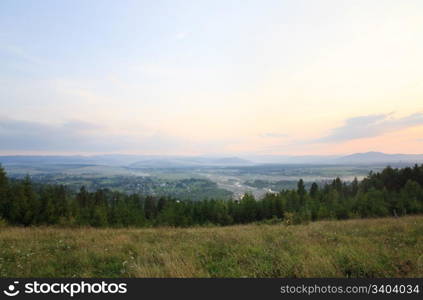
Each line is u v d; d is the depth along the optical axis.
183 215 32.88
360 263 5.13
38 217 23.27
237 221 37.53
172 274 4.80
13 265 5.61
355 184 50.91
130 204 35.00
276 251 6.47
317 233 9.48
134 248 7.25
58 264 5.76
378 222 12.10
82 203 40.22
